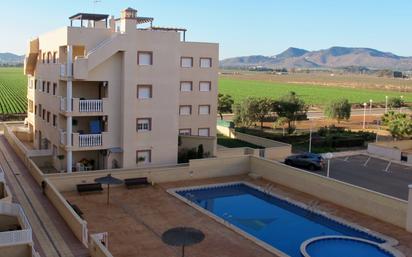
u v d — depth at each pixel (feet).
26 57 164.76
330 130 210.18
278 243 90.89
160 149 132.87
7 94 399.44
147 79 128.36
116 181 103.86
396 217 97.19
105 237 79.05
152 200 110.01
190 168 130.31
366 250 85.87
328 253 84.28
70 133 121.70
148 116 130.00
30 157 137.49
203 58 171.73
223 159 135.13
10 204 83.82
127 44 123.85
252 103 219.00
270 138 194.39
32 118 172.24
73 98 120.88
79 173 116.26
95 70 122.62
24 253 72.54
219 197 120.78
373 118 294.05
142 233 88.63
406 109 334.44
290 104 214.69
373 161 164.66
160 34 128.67
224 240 85.92
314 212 105.60
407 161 163.32
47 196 107.96
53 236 84.79
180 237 66.74
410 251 84.28
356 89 612.70
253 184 127.95
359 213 104.94
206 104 174.40
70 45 120.26
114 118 126.62
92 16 131.44
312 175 117.70
